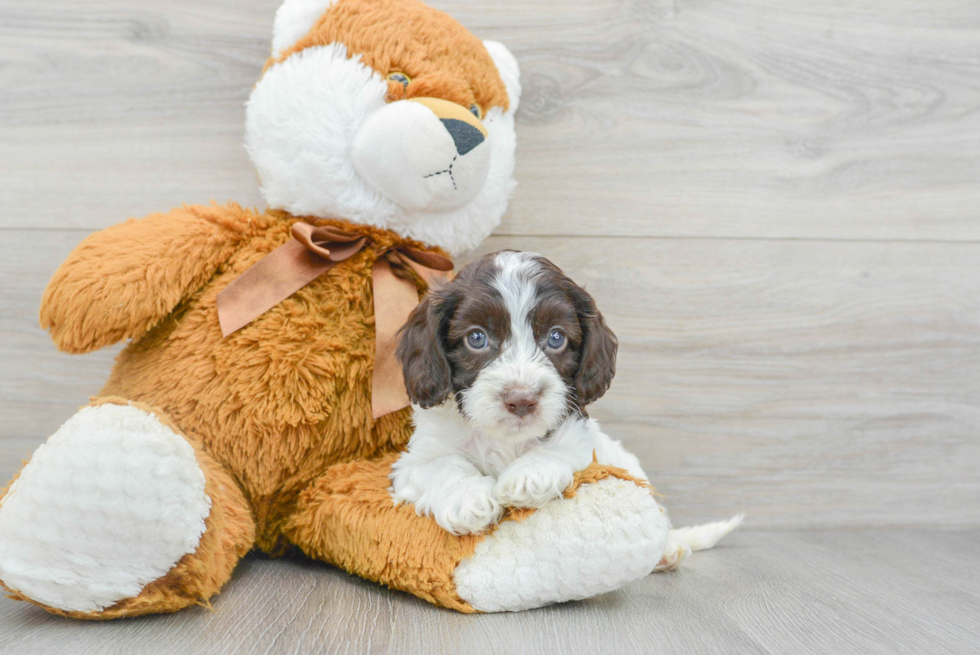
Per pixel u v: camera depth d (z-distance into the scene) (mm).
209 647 525
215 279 661
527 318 597
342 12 673
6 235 780
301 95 656
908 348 833
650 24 809
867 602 620
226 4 789
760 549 758
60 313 619
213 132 794
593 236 812
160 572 549
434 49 677
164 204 793
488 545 583
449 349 603
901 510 836
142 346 661
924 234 833
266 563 669
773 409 825
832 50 823
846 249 828
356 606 588
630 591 633
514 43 802
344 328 661
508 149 723
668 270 817
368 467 649
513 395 571
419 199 654
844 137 826
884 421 833
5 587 545
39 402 784
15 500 546
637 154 813
